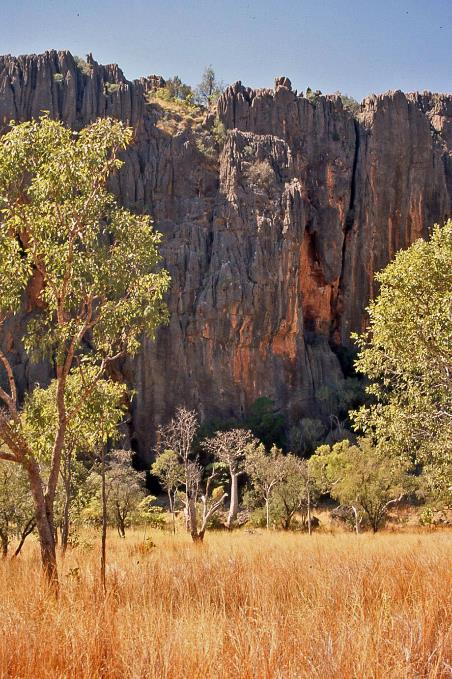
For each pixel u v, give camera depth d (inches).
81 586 320.8
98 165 485.7
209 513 1208.8
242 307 2940.5
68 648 207.5
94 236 483.2
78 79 3415.4
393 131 3732.8
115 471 1524.4
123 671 195.6
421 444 624.7
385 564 397.4
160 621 235.6
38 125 491.5
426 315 633.6
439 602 258.4
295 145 3651.6
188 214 3176.7
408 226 3678.6
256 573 374.9
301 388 3046.3
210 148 3400.6
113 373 2802.7
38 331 491.5
